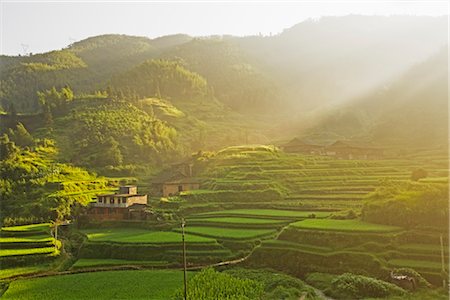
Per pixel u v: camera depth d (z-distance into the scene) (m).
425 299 52.22
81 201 108.75
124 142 155.88
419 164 124.50
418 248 64.69
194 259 72.62
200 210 102.31
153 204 108.44
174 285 59.34
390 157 143.50
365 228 71.00
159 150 158.38
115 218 101.00
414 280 56.47
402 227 71.06
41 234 87.00
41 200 104.94
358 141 164.00
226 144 180.75
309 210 97.19
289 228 74.44
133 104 198.50
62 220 100.69
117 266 72.00
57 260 75.62
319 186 110.88
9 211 102.69
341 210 93.81
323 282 60.25
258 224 86.25
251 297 50.47
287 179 114.81
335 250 67.50
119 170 139.75
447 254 62.41
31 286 59.88
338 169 120.94
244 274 64.69
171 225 92.88
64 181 119.62
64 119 172.00
